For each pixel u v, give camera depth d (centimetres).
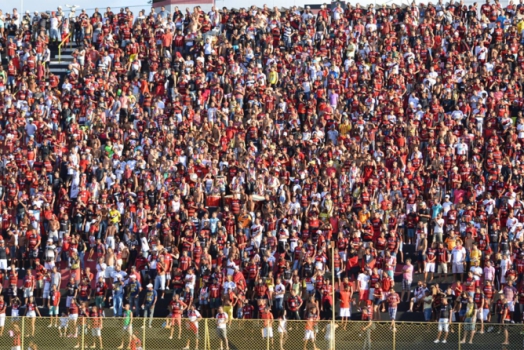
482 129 11531
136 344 8500
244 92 12506
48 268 9819
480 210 9850
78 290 9512
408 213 10106
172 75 12912
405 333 8288
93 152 11450
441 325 8225
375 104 12169
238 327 8412
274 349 8325
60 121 12225
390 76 12488
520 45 13075
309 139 11606
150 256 9788
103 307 9544
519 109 11931
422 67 12738
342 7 14875
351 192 10606
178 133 11869
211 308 9194
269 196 10462
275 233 10000
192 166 10981
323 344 8300
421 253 9675
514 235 9775
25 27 13788
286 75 12900
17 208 10650
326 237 9762
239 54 13212
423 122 11594
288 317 9081
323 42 13338
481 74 12331
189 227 9931
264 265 9656
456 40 13100
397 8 14000
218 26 14025
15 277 9656
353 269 9544
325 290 9062
